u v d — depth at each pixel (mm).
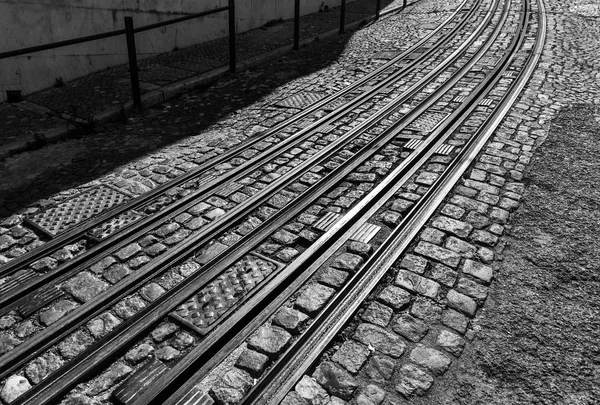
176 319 3234
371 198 4539
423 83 7984
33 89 7949
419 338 3021
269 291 3410
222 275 3650
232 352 2957
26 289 3514
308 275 3561
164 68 9148
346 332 3078
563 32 11469
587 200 4539
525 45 10391
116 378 2834
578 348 2941
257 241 3998
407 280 3516
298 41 11023
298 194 4773
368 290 3367
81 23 8477
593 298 3342
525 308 3264
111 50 9141
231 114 7113
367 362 2855
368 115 6766
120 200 4723
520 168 5137
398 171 5027
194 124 6777
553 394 2658
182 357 2959
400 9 16172
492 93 7414
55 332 3104
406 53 9992
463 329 3088
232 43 8922
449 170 5055
